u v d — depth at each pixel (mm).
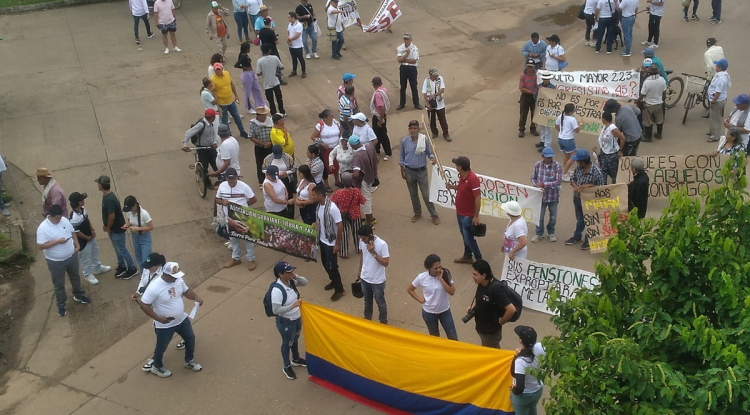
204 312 9859
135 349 9258
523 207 10602
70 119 15602
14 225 11961
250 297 10133
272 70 14906
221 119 14586
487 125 14852
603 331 5016
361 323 7730
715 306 5012
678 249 4938
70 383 8727
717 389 4289
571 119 12094
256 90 15039
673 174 11211
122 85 17141
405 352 7535
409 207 12141
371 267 8680
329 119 12453
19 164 13875
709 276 4879
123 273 10695
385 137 13555
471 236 10023
